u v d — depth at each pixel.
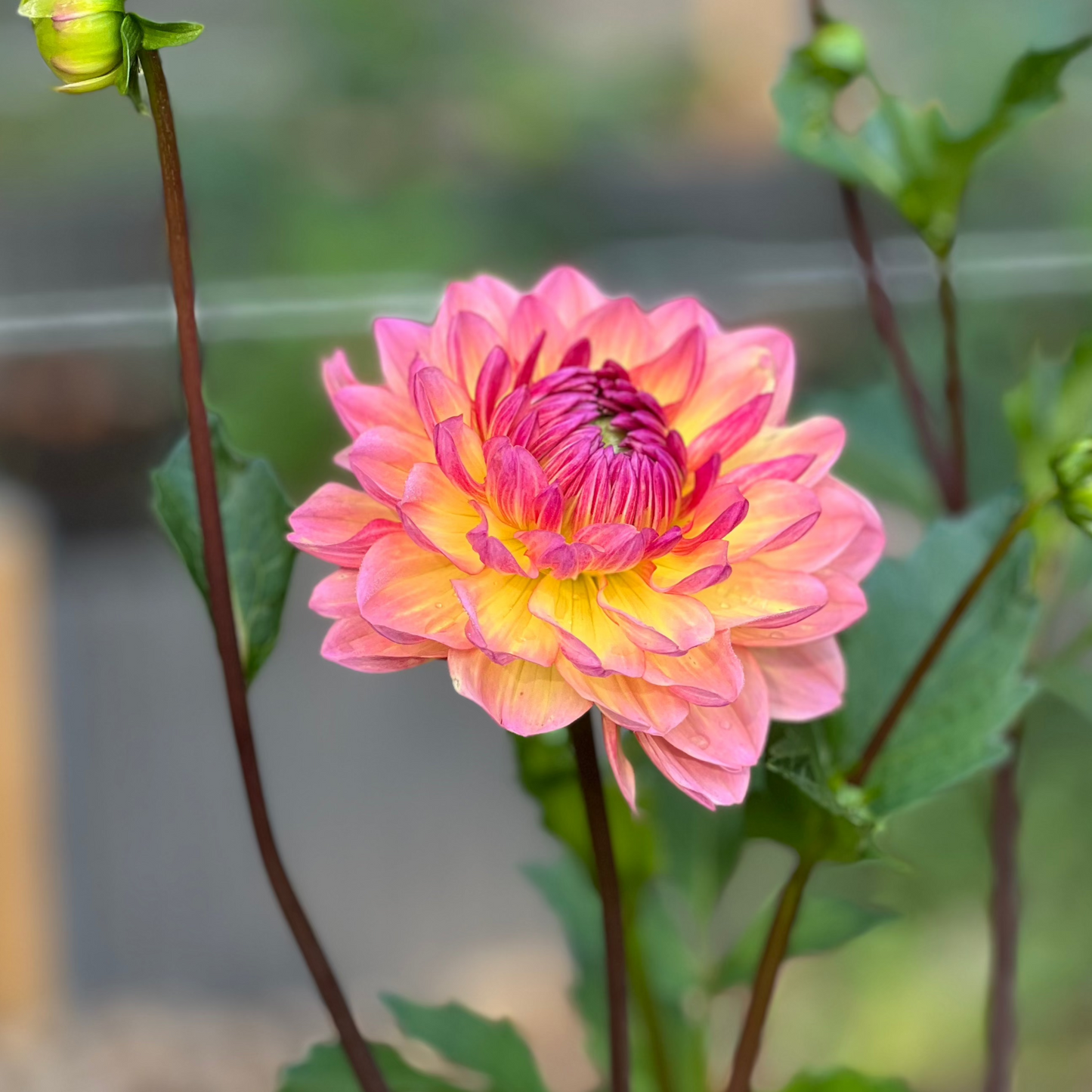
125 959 1.80
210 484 0.80
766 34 3.48
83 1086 1.47
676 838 0.94
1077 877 1.31
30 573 1.69
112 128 2.83
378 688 2.04
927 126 0.90
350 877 1.89
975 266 1.15
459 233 2.62
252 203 2.66
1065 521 0.93
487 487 0.80
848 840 0.82
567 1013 1.72
